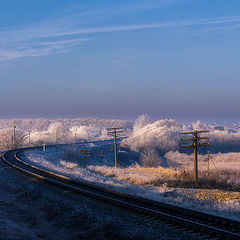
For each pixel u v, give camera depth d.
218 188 24.20
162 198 17.94
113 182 26.06
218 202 17.47
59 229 11.73
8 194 17.80
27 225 11.91
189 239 10.38
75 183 22.16
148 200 15.31
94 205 15.23
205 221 12.11
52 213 13.57
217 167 57.44
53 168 34.31
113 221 12.52
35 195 17.23
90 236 10.81
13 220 12.41
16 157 43.94
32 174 26.16
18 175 26.36
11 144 99.25
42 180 23.31
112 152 86.69
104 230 11.40
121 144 101.00
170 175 33.59
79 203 15.66
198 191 21.77
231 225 11.38
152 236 10.81
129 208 14.23
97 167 43.75
